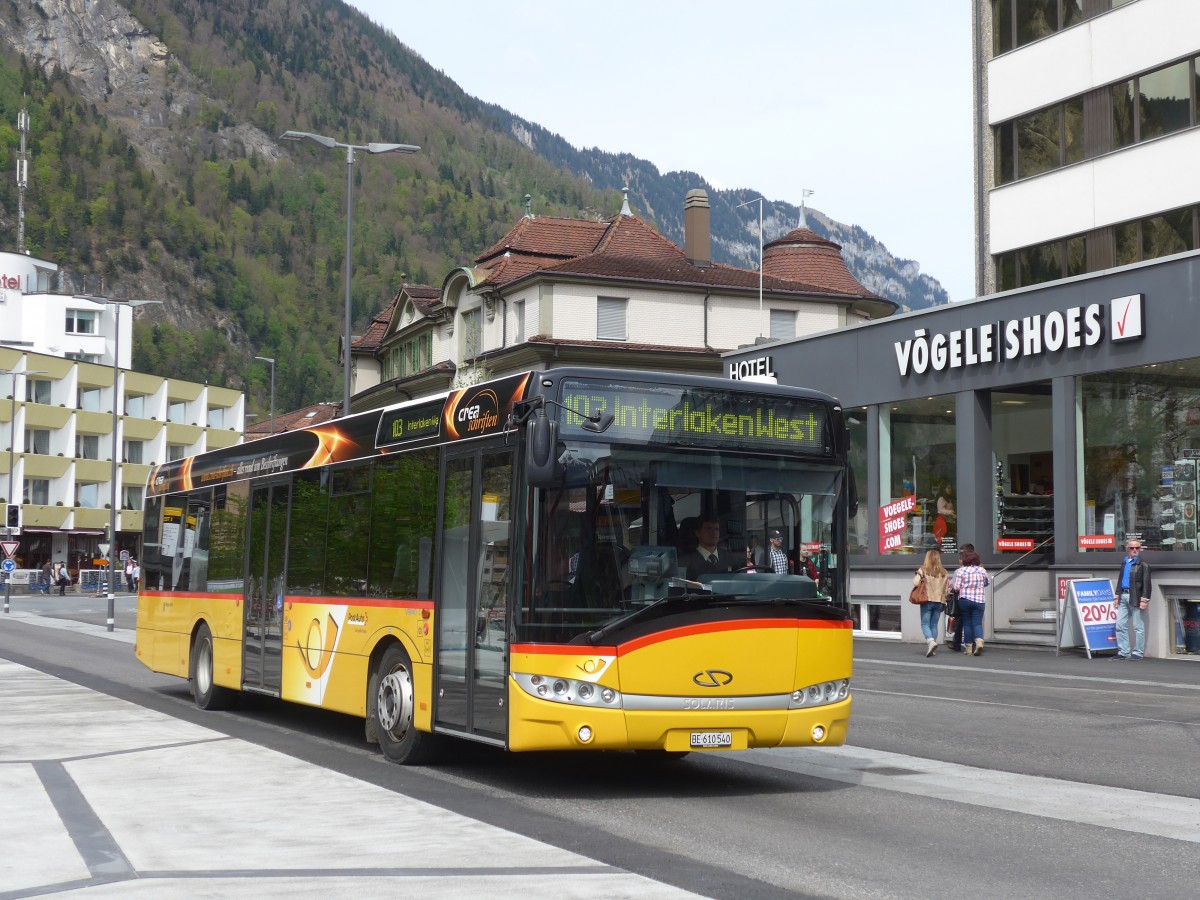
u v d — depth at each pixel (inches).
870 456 1259.2
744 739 388.2
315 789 390.3
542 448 374.3
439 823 336.2
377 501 487.2
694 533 393.1
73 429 3742.6
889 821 357.4
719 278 2230.6
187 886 266.4
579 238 2329.0
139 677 850.8
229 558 629.9
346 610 502.3
